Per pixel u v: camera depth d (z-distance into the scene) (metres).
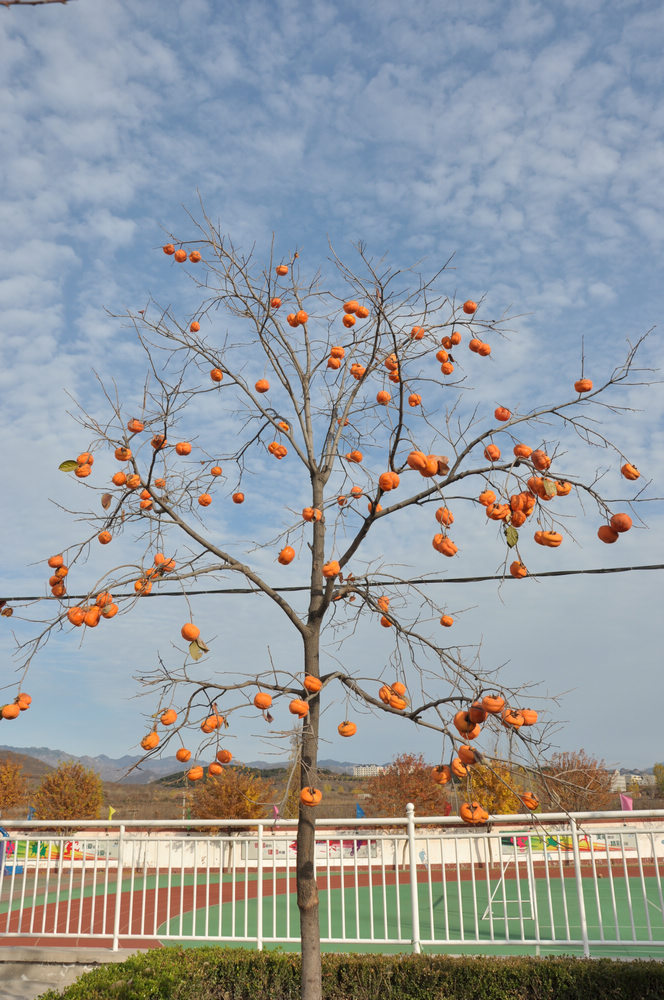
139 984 5.95
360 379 5.97
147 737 4.45
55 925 7.88
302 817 4.68
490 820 7.36
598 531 4.46
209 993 6.40
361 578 5.41
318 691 4.75
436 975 6.19
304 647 5.10
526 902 11.88
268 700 4.48
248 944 8.24
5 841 8.09
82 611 4.59
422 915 10.74
